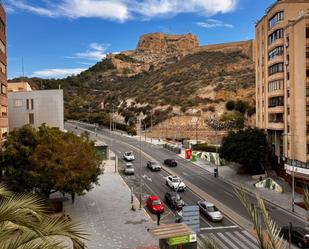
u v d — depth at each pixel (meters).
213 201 36.44
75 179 29.61
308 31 39.28
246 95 118.31
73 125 128.62
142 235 26.34
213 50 176.00
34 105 59.59
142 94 144.75
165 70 171.25
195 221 18.42
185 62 167.38
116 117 135.38
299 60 40.38
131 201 35.50
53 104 59.62
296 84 41.28
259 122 54.38
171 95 130.88
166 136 104.12
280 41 44.41
